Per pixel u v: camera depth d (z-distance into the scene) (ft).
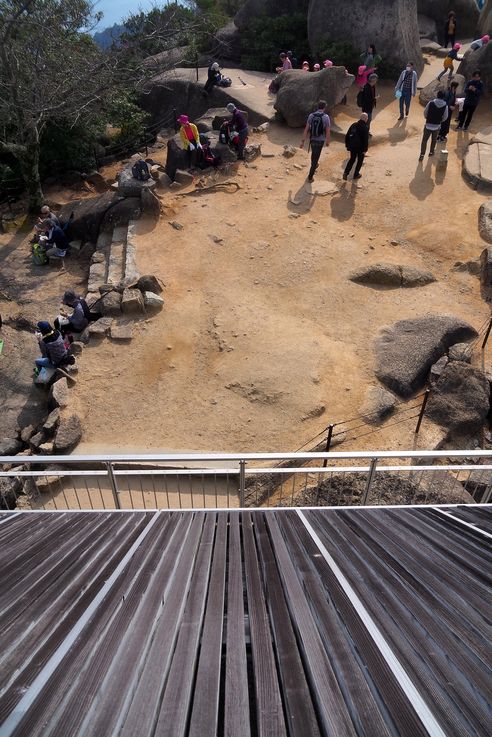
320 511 14.12
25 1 42.88
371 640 6.41
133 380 29.40
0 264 45.16
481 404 26.50
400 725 4.78
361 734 4.74
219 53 81.66
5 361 33.47
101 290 35.60
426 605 7.55
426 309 33.71
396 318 33.04
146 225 42.70
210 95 64.23
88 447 25.50
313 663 6.08
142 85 57.62
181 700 5.46
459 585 8.39
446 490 19.69
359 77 59.52
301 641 6.64
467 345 29.89
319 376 28.89
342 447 25.08
